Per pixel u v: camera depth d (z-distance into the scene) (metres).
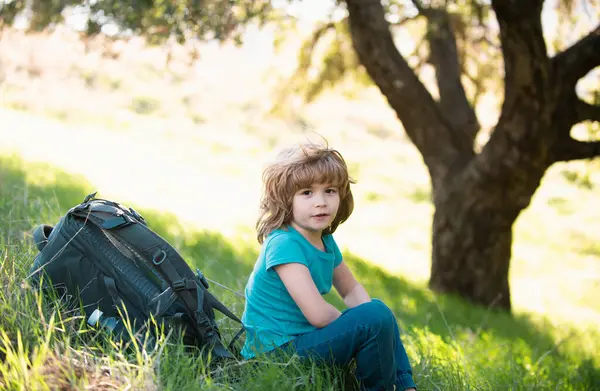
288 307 2.90
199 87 28.59
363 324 2.76
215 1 5.59
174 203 11.47
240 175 19.25
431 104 8.98
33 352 2.39
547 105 7.57
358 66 10.17
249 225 11.38
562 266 16.66
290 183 2.88
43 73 23.28
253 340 2.89
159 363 2.46
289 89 10.48
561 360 5.98
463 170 9.00
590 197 23.42
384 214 19.06
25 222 4.33
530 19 6.89
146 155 17.73
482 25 9.62
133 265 2.81
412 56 10.30
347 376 2.93
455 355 4.21
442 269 9.20
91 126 20.75
